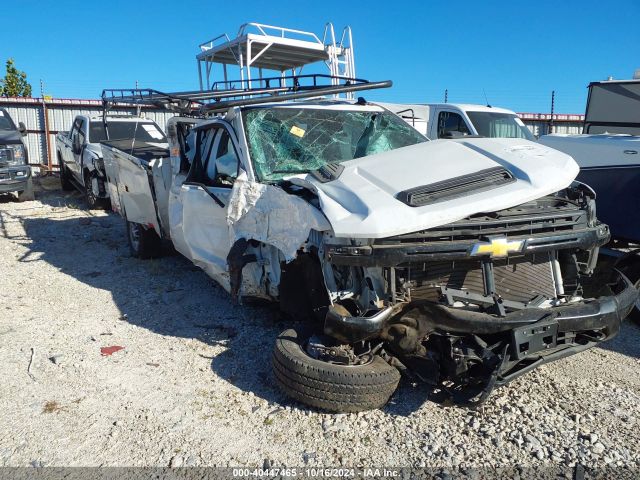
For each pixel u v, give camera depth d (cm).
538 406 375
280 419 366
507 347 327
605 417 361
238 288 434
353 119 531
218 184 500
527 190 362
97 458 327
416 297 358
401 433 347
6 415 371
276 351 380
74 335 510
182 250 600
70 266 760
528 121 2027
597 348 478
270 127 494
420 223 332
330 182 387
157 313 568
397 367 372
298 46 980
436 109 1038
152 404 386
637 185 531
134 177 721
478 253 335
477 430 349
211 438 346
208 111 520
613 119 771
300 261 407
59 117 1958
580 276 390
